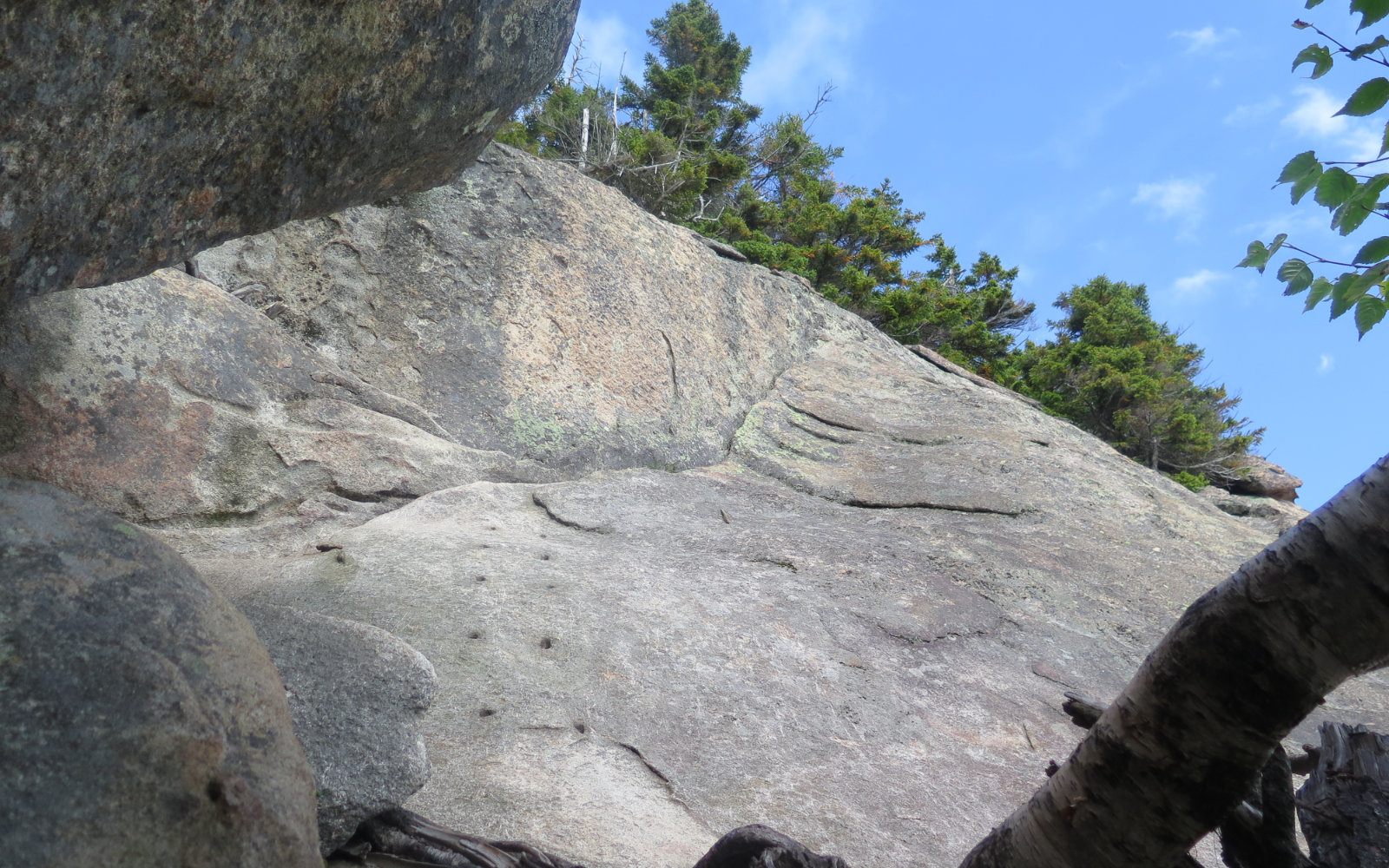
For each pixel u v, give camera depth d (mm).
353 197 3482
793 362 10906
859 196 27859
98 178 2488
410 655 2705
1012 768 4211
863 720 4305
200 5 2424
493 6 3352
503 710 3645
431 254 7879
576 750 3500
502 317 7922
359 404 6398
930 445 9656
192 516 5176
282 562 4875
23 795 1372
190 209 2844
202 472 5305
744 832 2195
